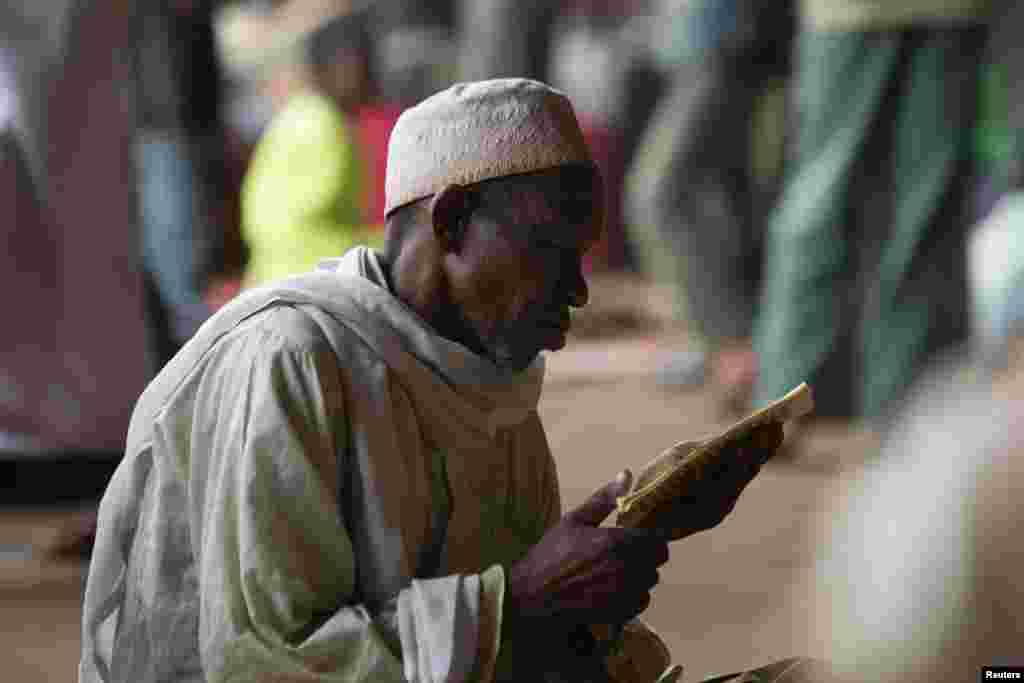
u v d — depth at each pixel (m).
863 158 14.65
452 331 5.35
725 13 17.89
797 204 14.92
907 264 14.41
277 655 4.98
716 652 10.03
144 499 5.39
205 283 19.05
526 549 5.78
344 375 5.18
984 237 15.16
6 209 12.02
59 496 12.45
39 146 12.02
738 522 12.77
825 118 14.70
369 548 5.16
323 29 19.45
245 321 5.32
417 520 5.27
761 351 15.45
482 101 5.25
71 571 11.63
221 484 5.09
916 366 14.38
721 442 5.15
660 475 5.23
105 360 12.30
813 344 15.08
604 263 28.31
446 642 4.91
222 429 5.17
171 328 12.75
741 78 18.12
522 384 5.43
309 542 5.04
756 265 18.83
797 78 16.11
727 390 17.44
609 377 19.83
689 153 18.33
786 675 5.11
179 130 16.62
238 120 28.64
